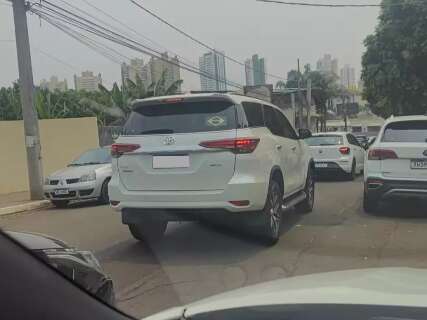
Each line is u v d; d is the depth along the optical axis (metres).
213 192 6.79
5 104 30.17
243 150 6.81
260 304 2.33
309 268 6.32
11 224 10.78
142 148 7.09
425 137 9.23
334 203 11.48
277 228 7.64
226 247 7.49
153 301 5.33
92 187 13.38
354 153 17.09
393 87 26.17
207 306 2.44
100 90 34.81
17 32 14.36
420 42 24.62
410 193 9.12
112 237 8.67
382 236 7.98
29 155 14.66
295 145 9.07
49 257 3.62
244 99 7.39
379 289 2.37
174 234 8.49
